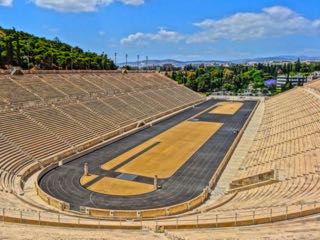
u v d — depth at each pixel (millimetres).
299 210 22234
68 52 120062
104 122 66000
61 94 71312
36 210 28312
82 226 23297
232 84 192500
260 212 23547
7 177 37156
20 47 97375
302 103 77688
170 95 110188
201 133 66250
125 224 24297
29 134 49188
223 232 19938
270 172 36562
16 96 60312
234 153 52062
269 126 66625
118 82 100000
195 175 42156
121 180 40062
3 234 19016
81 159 47750
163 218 28875
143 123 74312
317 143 43969
